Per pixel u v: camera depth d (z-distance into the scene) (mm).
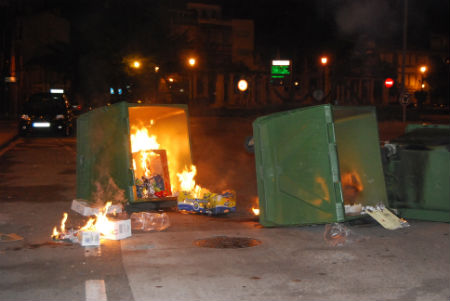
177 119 9367
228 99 61406
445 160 7496
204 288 4781
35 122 23266
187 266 5418
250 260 5645
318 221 6934
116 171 8281
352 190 7594
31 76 48719
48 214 7984
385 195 7711
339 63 60656
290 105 42375
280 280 5008
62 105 24422
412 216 7660
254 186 10953
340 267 5410
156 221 7461
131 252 5918
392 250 6039
